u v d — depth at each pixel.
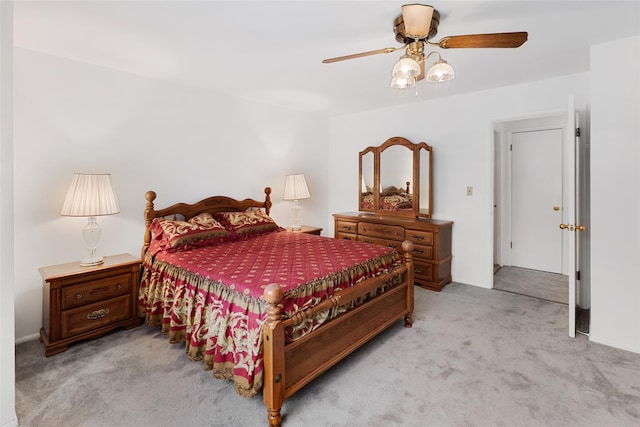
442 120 4.00
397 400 1.84
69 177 2.70
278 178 4.46
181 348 2.42
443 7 1.86
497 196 4.73
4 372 1.59
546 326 2.78
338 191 5.20
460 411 1.75
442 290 3.72
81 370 2.12
